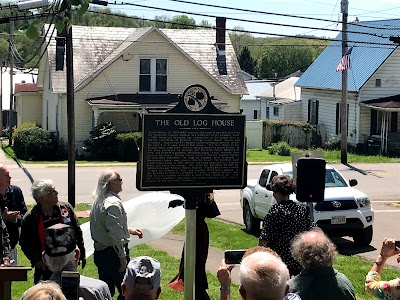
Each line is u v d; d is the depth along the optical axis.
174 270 12.23
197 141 7.01
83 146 41.06
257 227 16.86
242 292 4.15
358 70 44.22
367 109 43.12
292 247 5.39
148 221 11.70
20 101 54.34
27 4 7.15
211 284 11.08
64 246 5.36
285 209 7.44
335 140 44.75
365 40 46.41
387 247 5.73
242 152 7.09
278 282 4.05
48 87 46.38
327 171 16.64
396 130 42.84
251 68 117.69
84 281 5.52
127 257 8.48
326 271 5.21
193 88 6.95
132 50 41.38
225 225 18.09
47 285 4.01
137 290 4.62
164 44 41.75
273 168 16.30
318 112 48.62
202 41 44.59
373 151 42.06
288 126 46.88
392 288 5.54
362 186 27.84
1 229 5.96
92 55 43.03
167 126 6.93
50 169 33.81
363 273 12.30
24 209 8.80
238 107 43.22
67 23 4.96
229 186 7.09
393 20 45.41
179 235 16.31
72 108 22.62
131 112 41.53
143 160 6.91
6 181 8.31
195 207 7.08
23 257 13.47
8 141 52.88
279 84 61.91
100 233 8.13
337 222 15.03
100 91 41.38
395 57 43.06
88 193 25.48
